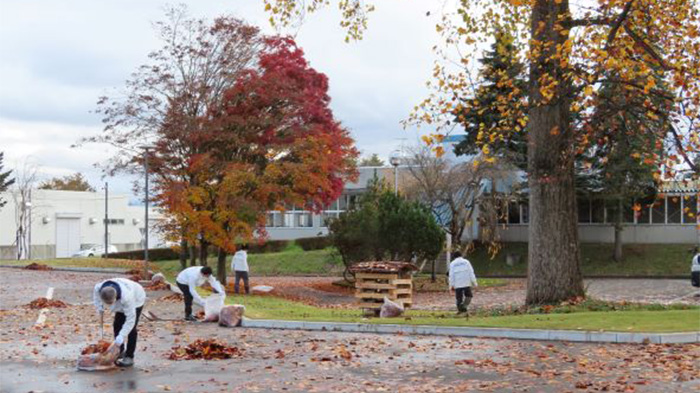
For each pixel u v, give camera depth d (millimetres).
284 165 27469
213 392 9227
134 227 71500
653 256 42781
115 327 11242
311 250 50219
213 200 28219
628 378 9789
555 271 18438
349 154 30938
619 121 17094
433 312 20906
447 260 41062
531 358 11555
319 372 10594
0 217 61688
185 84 29609
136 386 9617
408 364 11188
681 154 15352
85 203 66812
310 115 29000
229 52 29984
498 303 26484
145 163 28500
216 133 27984
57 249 64375
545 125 18188
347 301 28922
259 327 16438
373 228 33469
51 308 20469
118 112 29406
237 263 26938
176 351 12328
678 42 15648
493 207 40938
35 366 11203
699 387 9172
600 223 46500
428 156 42312
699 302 24875
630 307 18047
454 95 15641
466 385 9500
